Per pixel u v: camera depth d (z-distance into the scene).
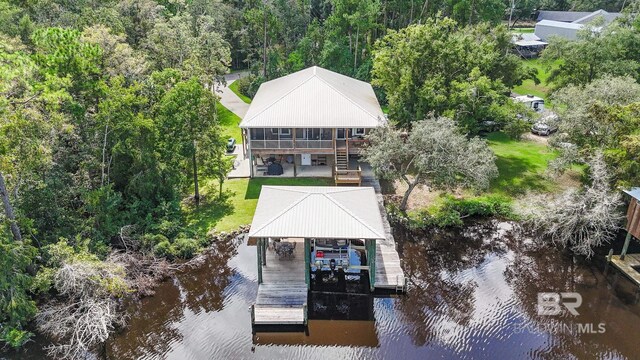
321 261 25.61
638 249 28.50
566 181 35.75
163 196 30.88
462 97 34.44
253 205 32.66
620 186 26.25
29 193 24.05
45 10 45.03
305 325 22.66
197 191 32.66
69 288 21.62
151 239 27.11
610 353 21.09
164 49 42.72
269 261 26.98
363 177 36.41
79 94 27.28
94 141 27.52
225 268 26.92
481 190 30.19
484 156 29.23
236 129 45.84
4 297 20.47
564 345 21.53
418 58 35.44
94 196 26.03
